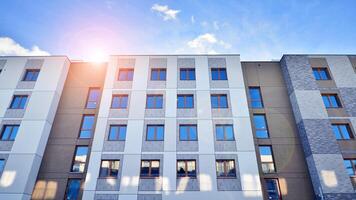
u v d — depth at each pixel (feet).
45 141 49.19
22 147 46.06
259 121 52.44
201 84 55.26
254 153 45.98
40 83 54.39
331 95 52.80
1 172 43.47
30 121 49.26
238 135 48.19
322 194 40.22
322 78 55.11
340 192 40.19
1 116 50.34
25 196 41.70
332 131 46.78
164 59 59.47
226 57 59.52
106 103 53.06
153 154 46.42
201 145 47.19
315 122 47.93
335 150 44.52
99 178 44.06
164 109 52.03
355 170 43.52
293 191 43.68
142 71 57.52
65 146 49.83
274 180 45.39
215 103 53.11
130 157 46.14
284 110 52.90
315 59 57.06
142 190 42.60
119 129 50.19
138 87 55.16
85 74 59.52
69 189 45.73
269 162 47.32
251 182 42.88
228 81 55.57
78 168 47.93
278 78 57.52
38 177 46.03
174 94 54.03
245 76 57.93
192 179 43.60
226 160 45.73
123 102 53.78
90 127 52.70
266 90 55.83
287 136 49.70
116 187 43.01
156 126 50.39
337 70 55.42
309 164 45.24
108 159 46.16
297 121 50.57
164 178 43.65
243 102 52.49
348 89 52.65
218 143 47.39
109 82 55.93
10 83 54.70
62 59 58.34
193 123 50.14
